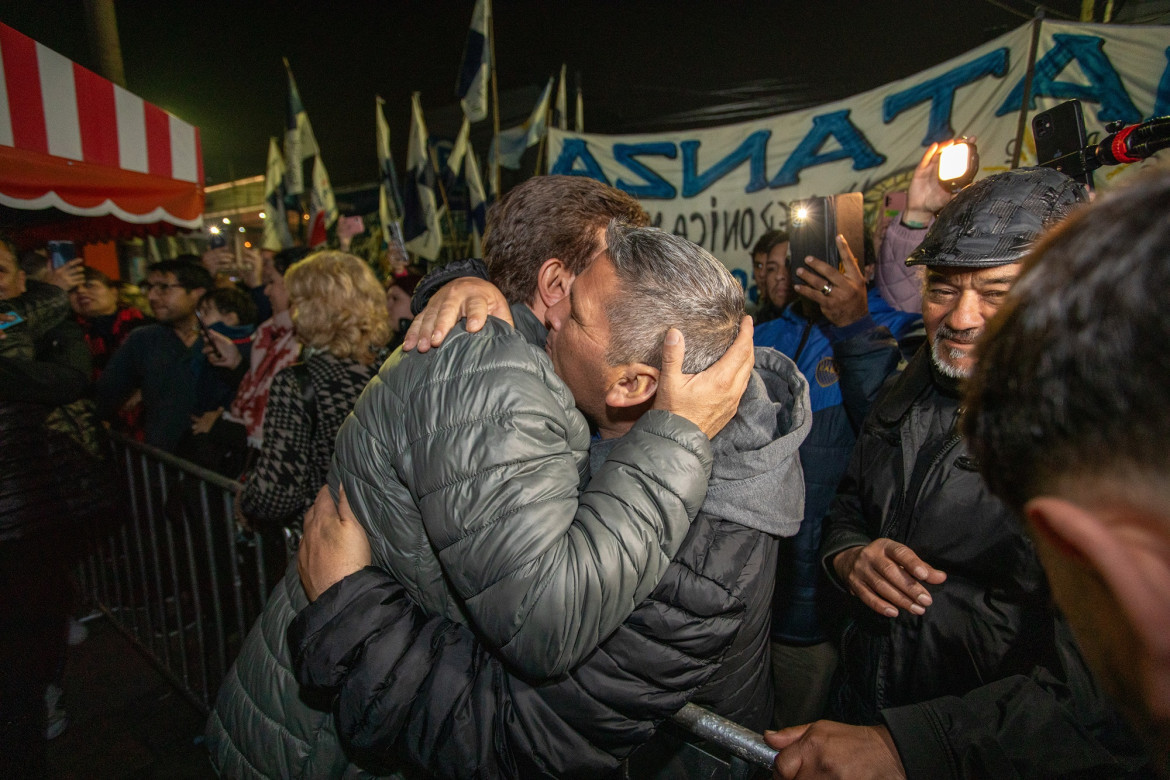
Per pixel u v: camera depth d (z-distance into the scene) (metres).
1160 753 0.30
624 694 0.75
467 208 4.60
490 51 4.18
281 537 2.21
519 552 0.67
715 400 0.78
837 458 1.69
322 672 0.76
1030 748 0.65
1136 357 0.25
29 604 2.02
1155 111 2.39
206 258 4.50
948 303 0.97
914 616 0.96
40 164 2.40
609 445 0.97
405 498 0.78
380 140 4.93
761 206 3.47
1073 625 0.34
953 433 0.98
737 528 0.84
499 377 0.73
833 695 1.24
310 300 1.87
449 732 0.73
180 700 2.52
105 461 2.57
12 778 1.81
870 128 3.11
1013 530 0.86
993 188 0.91
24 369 1.98
